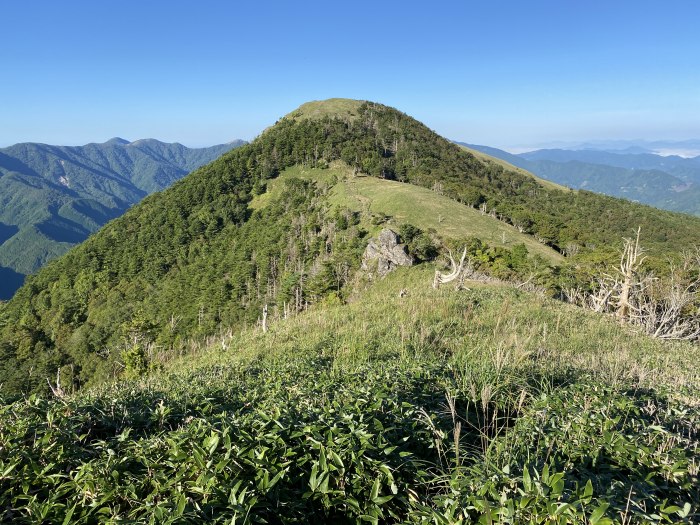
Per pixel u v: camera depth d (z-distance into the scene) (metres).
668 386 6.24
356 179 115.94
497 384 5.29
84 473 3.03
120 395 5.23
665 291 27.78
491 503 2.69
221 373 8.45
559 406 4.54
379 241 58.81
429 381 5.64
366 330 12.07
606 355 9.74
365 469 3.21
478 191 110.94
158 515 2.52
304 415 3.88
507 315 13.66
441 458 3.80
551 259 65.38
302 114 184.00
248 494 2.76
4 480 3.04
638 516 2.63
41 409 4.07
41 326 88.50
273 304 63.41
